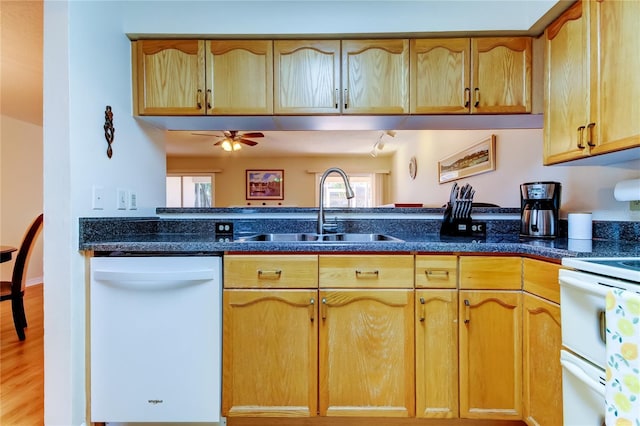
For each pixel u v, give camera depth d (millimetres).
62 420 1291
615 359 790
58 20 1284
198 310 1326
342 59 1672
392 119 1767
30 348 2164
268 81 1677
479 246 1312
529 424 1271
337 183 6602
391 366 1335
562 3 1387
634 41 1098
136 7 1637
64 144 1285
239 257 1332
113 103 1539
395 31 1640
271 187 6551
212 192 6531
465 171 3055
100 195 1448
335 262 1329
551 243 1379
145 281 1304
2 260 2236
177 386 1331
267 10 1650
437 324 1325
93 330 1333
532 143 2072
